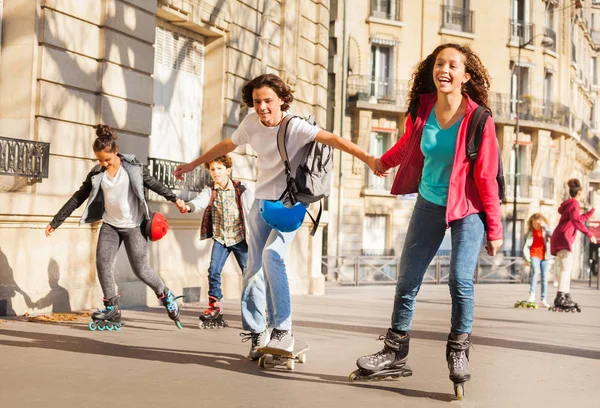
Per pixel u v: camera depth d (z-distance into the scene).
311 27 17.59
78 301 9.62
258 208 5.86
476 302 15.78
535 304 14.55
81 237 9.88
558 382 5.75
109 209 7.54
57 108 9.80
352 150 5.40
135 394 4.71
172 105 13.27
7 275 8.72
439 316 11.46
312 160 5.61
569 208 13.80
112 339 7.05
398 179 5.25
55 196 9.30
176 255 11.84
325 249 35.69
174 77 13.28
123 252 10.58
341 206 36.53
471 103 4.96
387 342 5.39
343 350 6.96
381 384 5.33
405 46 38.38
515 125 41.03
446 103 4.96
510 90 41.78
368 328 8.98
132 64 11.19
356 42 36.91
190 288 11.91
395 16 37.97
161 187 7.75
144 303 10.84
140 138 11.46
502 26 41.38
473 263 4.99
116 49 10.80
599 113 59.19
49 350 6.26
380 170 5.32
